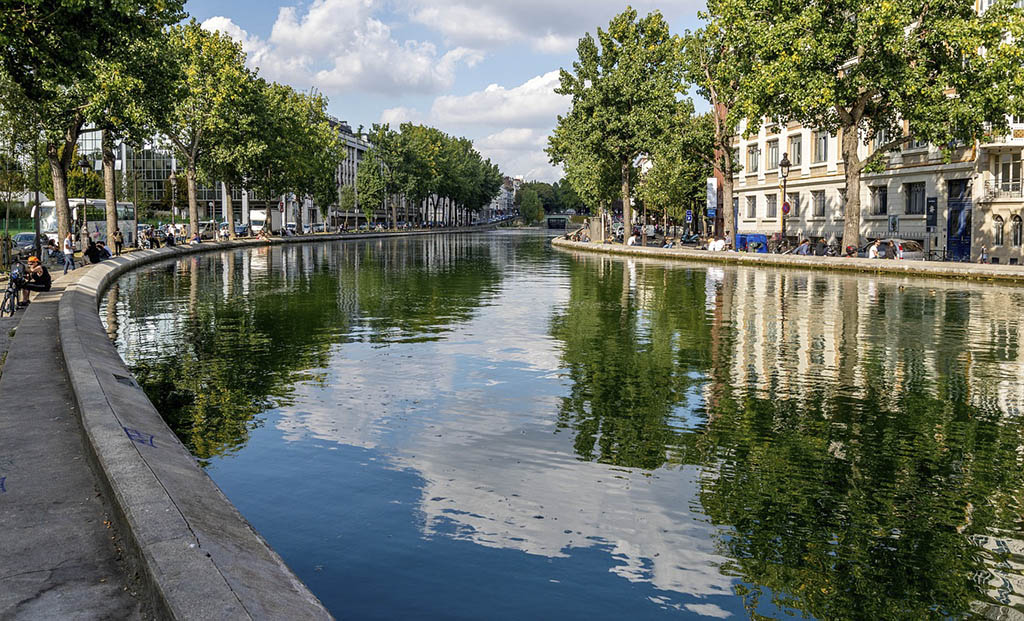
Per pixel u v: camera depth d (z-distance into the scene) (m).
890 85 31.91
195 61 56.28
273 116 63.50
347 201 121.81
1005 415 8.55
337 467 6.71
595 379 10.52
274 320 16.86
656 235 90.50
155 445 5.94
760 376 10.68
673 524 5.49
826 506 5.85
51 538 4.34
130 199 89.38
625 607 4.31
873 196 45.50
